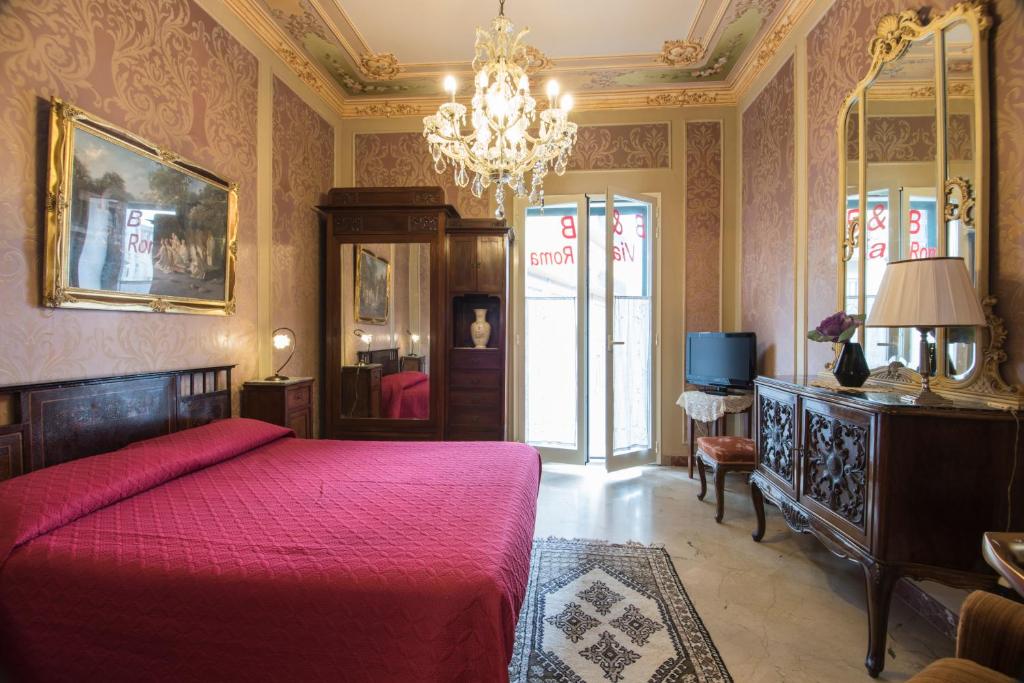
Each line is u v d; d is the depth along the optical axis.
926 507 1.43
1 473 1.47
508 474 1.77
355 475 1.75
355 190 3.44
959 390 1.59
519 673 1.52
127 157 1.90
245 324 2.71
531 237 4.20
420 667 0.96
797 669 1.54
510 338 4.00
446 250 3.49
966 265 1.58
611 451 3.63
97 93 1.80
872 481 1.50
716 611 1.87
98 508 1.36
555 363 4.11
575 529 2.67
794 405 2.01
